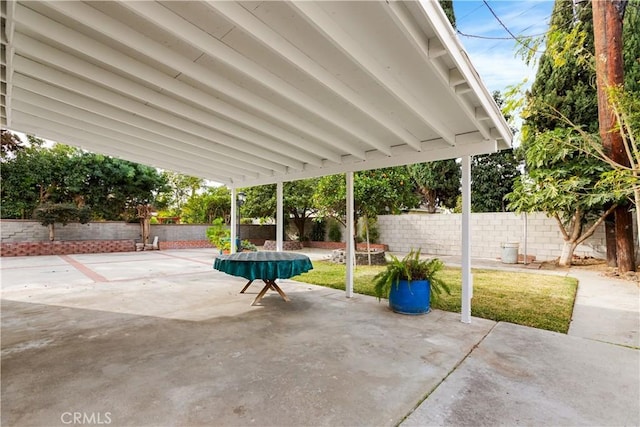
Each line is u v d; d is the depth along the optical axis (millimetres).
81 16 2291
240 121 4008
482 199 14141
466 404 2215
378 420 2035
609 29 7199
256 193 14406
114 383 2494
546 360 2928
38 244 11703
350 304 4957
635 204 6691
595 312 4480
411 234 13016
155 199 15727
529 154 8211
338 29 2320
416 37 2352
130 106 3824
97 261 10266
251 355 3029
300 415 2090
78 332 3643
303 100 3451
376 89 3307
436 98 3383
